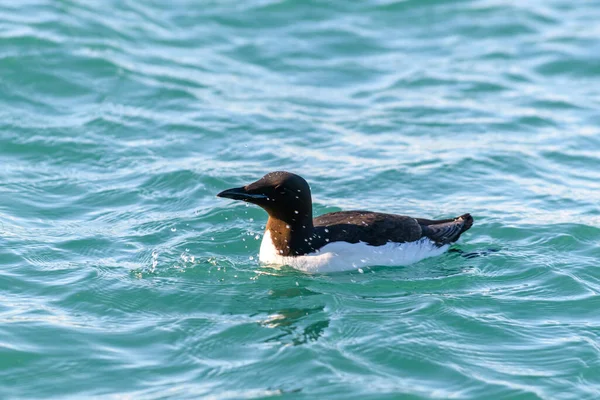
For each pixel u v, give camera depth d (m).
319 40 23.67
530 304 11.22
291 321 10.68
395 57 22.83
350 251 12.16
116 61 20.38
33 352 9.77
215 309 11.05
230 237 13.43
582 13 25.50
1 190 14.68
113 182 15.37
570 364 9.69
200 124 18.08
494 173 16.19
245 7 25.23
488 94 20.42
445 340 10.20
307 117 18.97
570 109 19.50
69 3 22.86
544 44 23.33
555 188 15.51
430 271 12.30
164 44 22.36
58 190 14.92
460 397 9.00
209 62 21.80
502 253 12.85
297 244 12.19
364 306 11.12
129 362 9.66
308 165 16.45
